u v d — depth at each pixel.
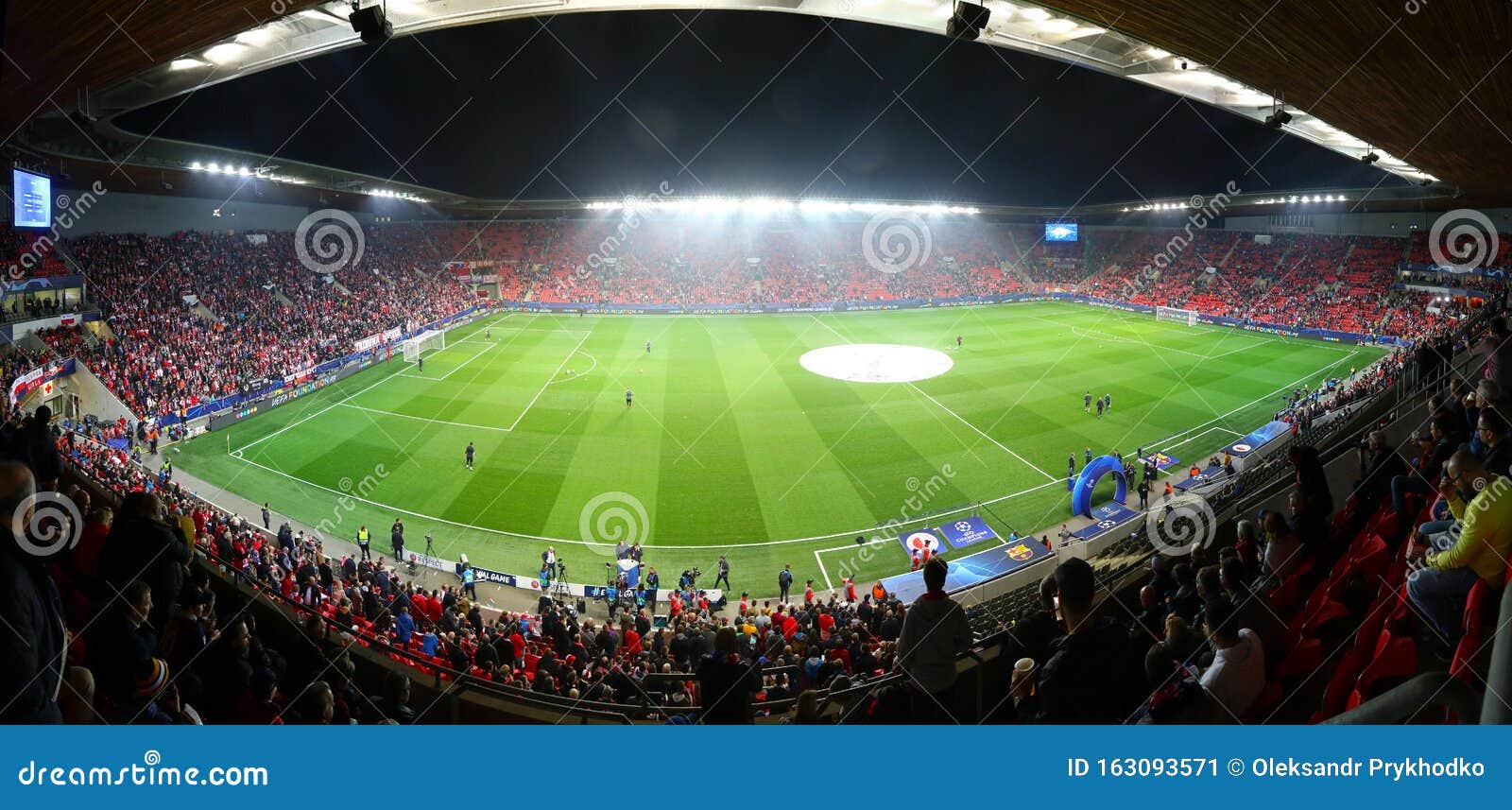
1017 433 34.97
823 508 27.23
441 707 9.55
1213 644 5.20
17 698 3.53
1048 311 75.31
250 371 39.41
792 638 13.99
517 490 28.56
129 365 35.66
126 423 32.03
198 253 49.53
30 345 32.47
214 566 12.34
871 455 32.19
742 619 17.34
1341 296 63.03
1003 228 92.56
